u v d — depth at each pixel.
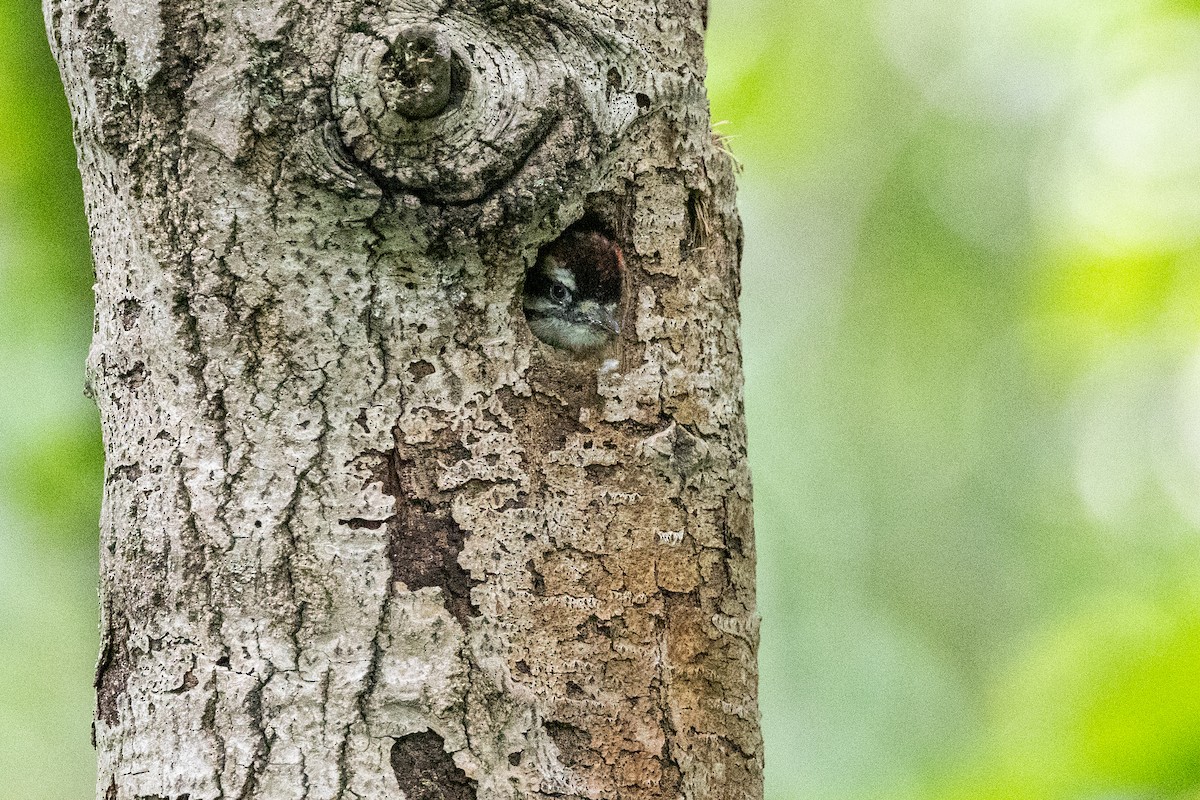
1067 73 8.34
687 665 5.95
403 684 5.90
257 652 5.90
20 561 6.54
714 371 5.97
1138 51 7.28
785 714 8.62
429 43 5.89
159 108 5.92
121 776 5.91
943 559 9.33
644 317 5.96
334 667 5.90
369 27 5.91
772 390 9.45
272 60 5.91
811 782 8.26
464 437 5.92
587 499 5.93
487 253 5.93
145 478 5.92
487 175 5.91
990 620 9.23
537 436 5.93
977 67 9.05
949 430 9.53
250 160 5.91
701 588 5.95
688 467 5.95
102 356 5.94
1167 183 7.10
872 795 6.92
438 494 5.92
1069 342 7.52
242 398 5.91
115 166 5.93
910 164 9.17
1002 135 8.99
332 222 5.91
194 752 5.90
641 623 5.93
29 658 7.66
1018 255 8.95
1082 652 6.35
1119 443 9.79
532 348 5.93
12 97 6.32
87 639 7.59
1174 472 9.77
